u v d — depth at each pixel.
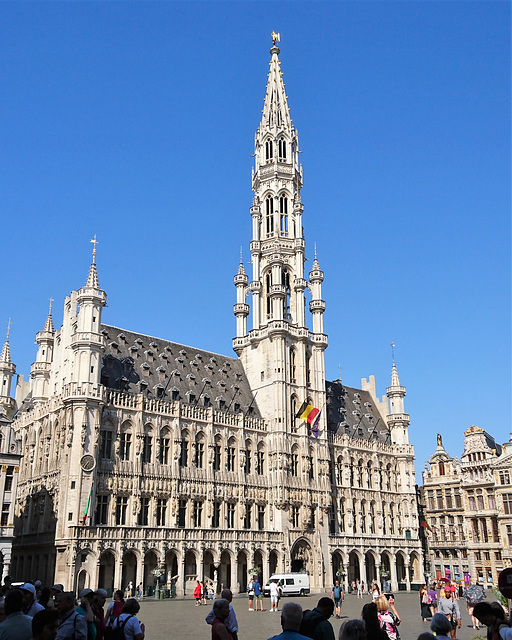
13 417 95.44
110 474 71.62
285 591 69.56
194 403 85.00
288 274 103.94
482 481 103.69
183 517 78.06
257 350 97.69
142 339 87.88
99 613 17.84
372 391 120.44
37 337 91.06
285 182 107.69
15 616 13.41
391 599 28.09
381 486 106.69
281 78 115.19
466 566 104.31
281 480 87.88
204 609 53.03
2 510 62.00
